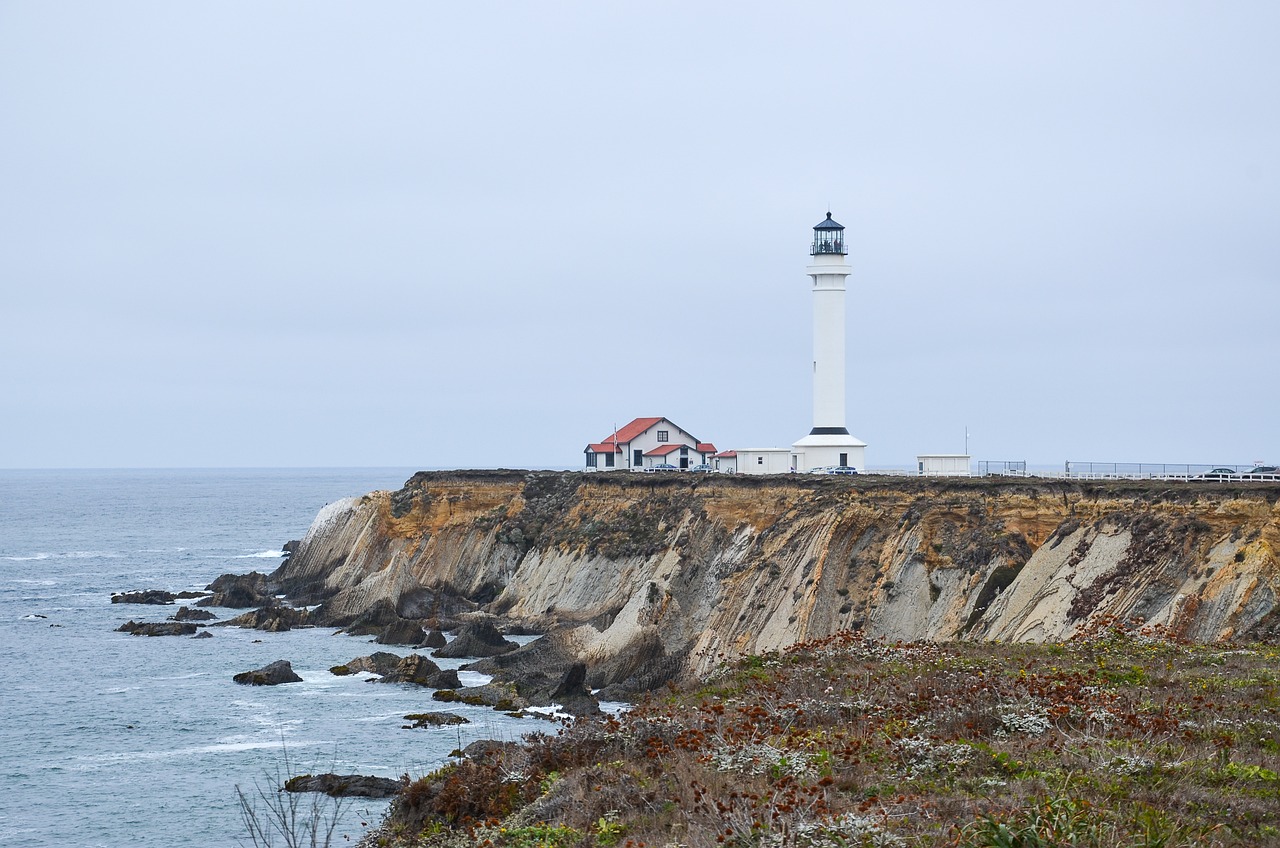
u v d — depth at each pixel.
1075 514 61.06
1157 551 53.16
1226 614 47.66
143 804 44.94
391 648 81.88
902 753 24.47
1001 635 56.19
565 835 22.56
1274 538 50.38
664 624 70.88
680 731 27.48
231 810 43.66
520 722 57.09
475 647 76.25
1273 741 24.14
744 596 69.94
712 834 20.77
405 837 27.19
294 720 58.44
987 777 22.81
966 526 64.50
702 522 80.44
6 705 63.00
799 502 73.88
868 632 62.31
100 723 58.62
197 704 62.81
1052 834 19.03
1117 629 38.50
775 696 30.66
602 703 62.25
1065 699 27.48
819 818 20.58
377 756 50.66
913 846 19.58
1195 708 26.72
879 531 67.00
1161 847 18.58
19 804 45.28
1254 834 19.25
